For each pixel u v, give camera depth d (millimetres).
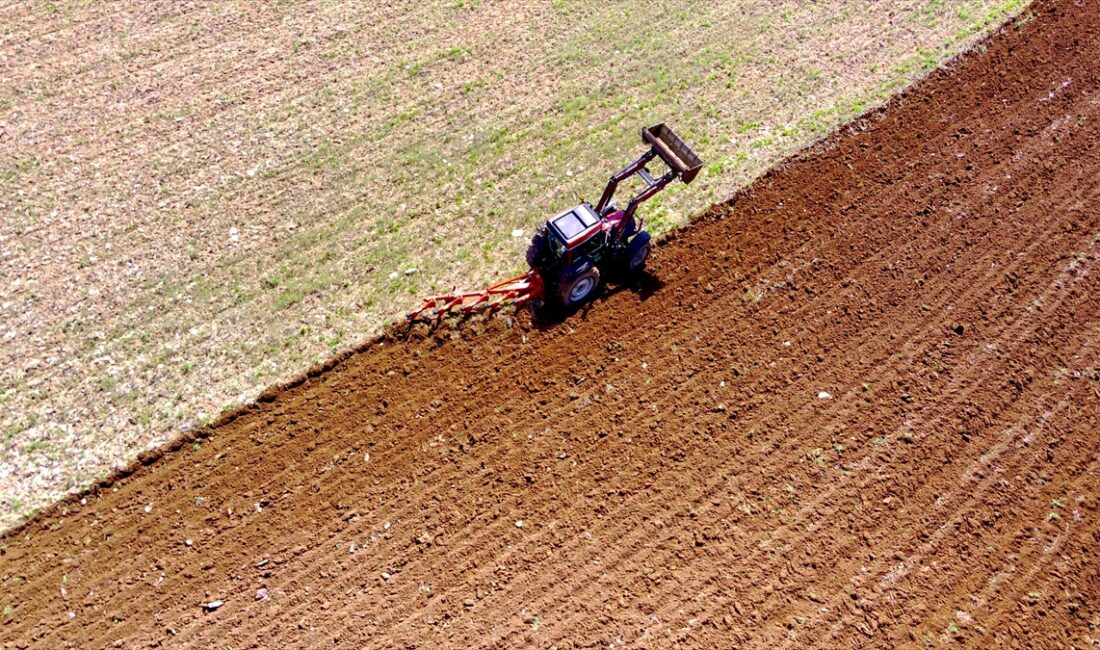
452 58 20375
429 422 13117
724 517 11906
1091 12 19703
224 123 18875
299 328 14484
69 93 19719
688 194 16344
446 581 11422
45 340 14508
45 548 11875
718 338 13992
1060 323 13961
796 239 15461
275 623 11070
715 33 20484
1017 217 15594
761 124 17750
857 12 20578
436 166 17500
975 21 19812
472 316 14461
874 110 17734
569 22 21312
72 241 16312
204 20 21797
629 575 11406
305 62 20484
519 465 12539
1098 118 17312
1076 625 10844
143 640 10953
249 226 16500
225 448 12945
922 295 14469
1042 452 12438
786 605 11086
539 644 10797
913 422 12812
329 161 17812
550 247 13672
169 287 15336
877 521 11805
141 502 12359
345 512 12125
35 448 12938
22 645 10914
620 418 13016
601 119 18359
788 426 12828
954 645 10664
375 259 15609
